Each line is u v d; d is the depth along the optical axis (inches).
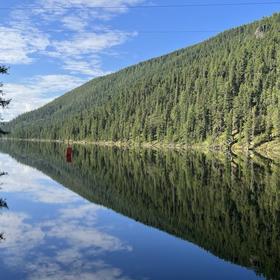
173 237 719.7
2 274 504.1
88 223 823.7
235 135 5300.2
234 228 804.0
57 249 620.4
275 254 624.4
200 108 5885.8
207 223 851.4
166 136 6358.3
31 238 686.5
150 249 637.9
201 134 5659.5
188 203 1106.7
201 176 1828.2
